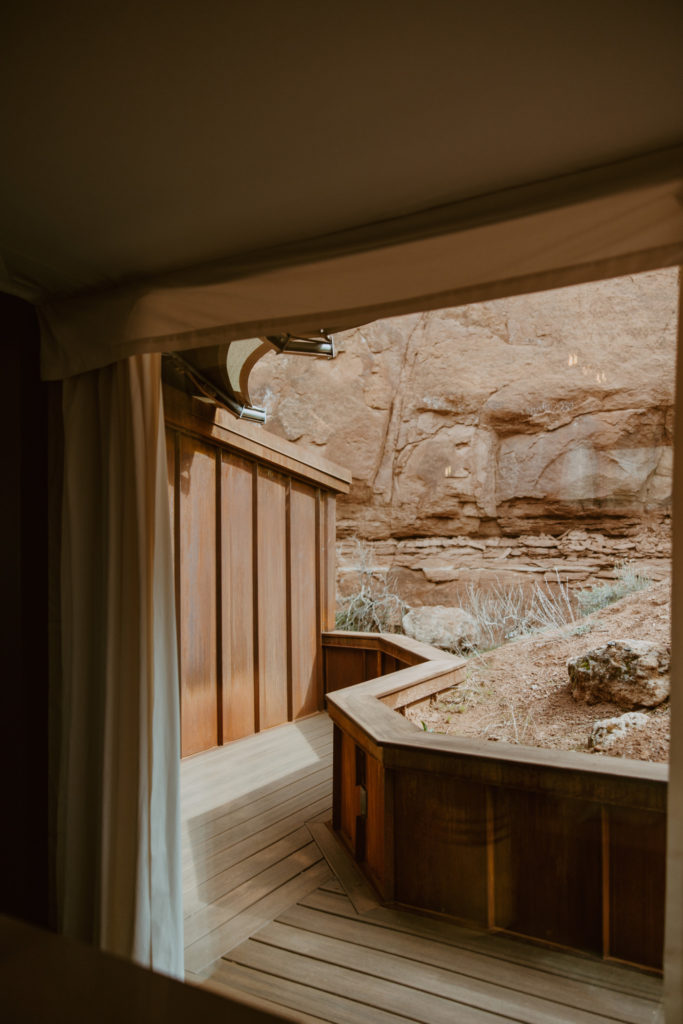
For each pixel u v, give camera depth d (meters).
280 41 1.12
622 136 1.41
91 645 2.25
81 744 2.22
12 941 0.83
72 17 1.07
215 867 2.88
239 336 1.99
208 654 4.46
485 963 2.14
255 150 1.46
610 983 1.98
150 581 2.11
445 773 2.39
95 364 2.22
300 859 2.96
